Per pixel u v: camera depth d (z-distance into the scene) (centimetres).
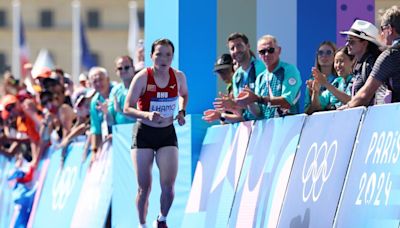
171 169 2167
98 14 10612
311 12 2467
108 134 2694
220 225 2158
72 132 2938
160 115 2080
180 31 2400
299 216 1861
